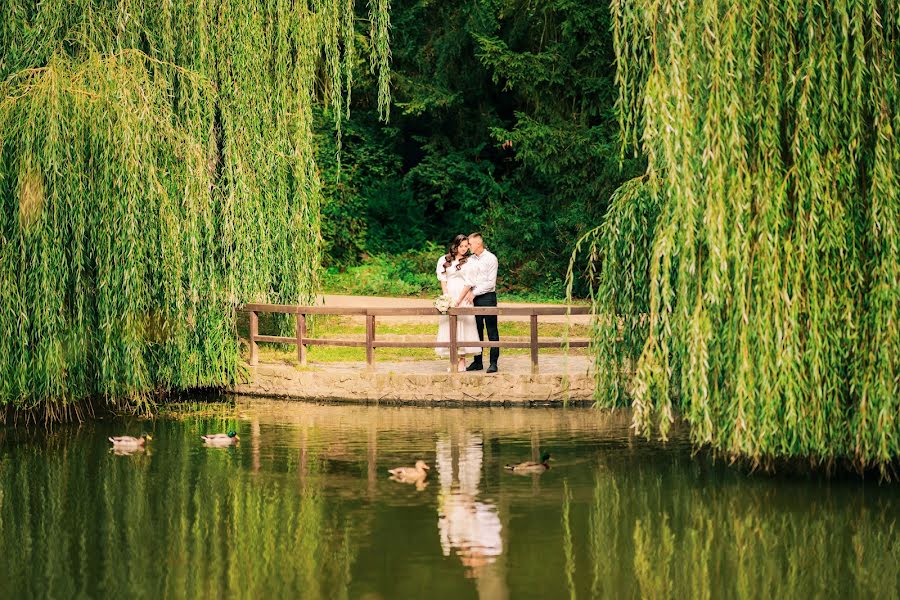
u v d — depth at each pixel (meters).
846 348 9.67
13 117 13.59
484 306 16.12
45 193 13.55
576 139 29.66
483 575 8.02
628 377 11.59
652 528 9.18
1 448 12.73
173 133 14.81
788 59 9.77
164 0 15.30
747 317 9.72
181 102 15.33
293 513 9.73
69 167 13.70
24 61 14.38
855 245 9.65
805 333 9.71
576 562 8.30
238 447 12.61
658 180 10.67
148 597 7.62
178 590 7.77
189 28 15.72
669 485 10.67
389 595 7.61
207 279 15.70
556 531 9.12
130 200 14.05
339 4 17.70
